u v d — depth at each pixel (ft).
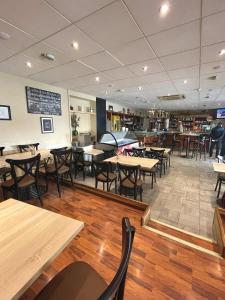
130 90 19.35
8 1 5.38
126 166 8.84
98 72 12.70
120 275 1.63
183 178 14.82
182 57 9.88
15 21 6.45
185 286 4.45
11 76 13.21
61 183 11.68
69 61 10.48
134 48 8.71
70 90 19.24
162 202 10.16
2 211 3.52
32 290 4.33
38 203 8.91
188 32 7.22
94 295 2.79
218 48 8.71
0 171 9.98
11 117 13.43
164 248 5.78
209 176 15.46
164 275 4.76
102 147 16.14
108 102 29.45
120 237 6.28
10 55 9.56
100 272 4.80
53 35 7.46
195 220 8.27
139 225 7.05
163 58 10.05
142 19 6.36
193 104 32.07
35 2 5.46
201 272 4.87
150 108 40.86
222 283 4.55
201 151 26.00
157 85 16.92
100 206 8.65
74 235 2.89
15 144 13.85
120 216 7.73
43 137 16.28
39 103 15.62
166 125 45.16
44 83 15.99
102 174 10.77
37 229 2.95
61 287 2.89
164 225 7.43
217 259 5.34
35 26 6.78
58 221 3.19
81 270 3.21
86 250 5.61
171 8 5.76
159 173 16.15
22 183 8.20
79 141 20.26
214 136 23.67
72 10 5.86
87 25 6.73
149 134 28.76
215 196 11.11
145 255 5.46
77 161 13.93
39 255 2.40
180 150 27.86
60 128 18.22
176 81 15.34
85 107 23.09
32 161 8.16
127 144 17.75
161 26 6.81
